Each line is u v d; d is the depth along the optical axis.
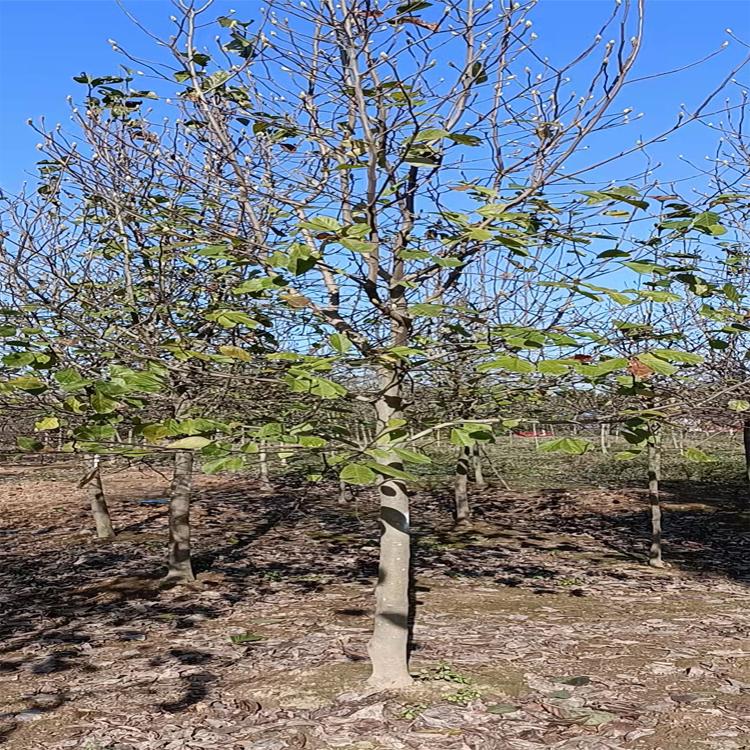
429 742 4.87
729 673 6.13
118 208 5.00
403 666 5.84
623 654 6.66
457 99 5.20
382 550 5.84
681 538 13.43
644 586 9.73
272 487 19.80
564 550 12.52
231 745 4.91
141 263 6.95
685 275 4.57
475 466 20.52
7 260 5.17
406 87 4.83
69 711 5.60
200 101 5.21
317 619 8.05
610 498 17.98
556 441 3.65
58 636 7.63
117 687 6.09
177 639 7.41
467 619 7.96
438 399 5.86
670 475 21.59
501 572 10.71
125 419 4.35
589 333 4.12
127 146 5.15
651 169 4.91
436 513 16.75
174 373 4.68
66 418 4.29
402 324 5.03
